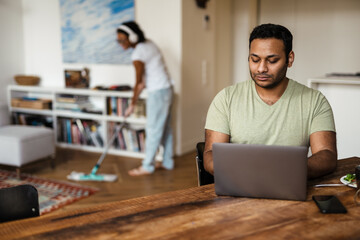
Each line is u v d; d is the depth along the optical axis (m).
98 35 4.93
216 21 5.39
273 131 1.58
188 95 4.66
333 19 5.22
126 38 3.67
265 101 1.59
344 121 3.04
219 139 1.62
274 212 1.14
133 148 4.55
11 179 3.61
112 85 4.94
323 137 1.53
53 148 4.00
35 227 1.05
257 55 1.45
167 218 1.11
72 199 3.10
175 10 4.39
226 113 1.63
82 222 1.08
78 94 5.00
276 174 1.21
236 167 1.24
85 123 4.82
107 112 4.65
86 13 4.97
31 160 3.72
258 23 5.80
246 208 1.17
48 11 5.34
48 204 2.98
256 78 1.49
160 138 3.83
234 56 5.88
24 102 5.16
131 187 3.45
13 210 1.23
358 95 2.96
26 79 5.29
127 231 1.03
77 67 5.19
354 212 1.14
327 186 1.37
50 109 5.11
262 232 1.01
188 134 4.74
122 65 4.83
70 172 3.89
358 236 0.99
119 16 4.74
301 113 1.56
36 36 5.50
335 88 3.04
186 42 4.51
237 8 5.73
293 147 1.18
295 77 5.59
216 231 1.02
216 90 5.58
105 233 1.01
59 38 5.31
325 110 1.57
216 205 1.20
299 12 5.45
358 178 1.29
